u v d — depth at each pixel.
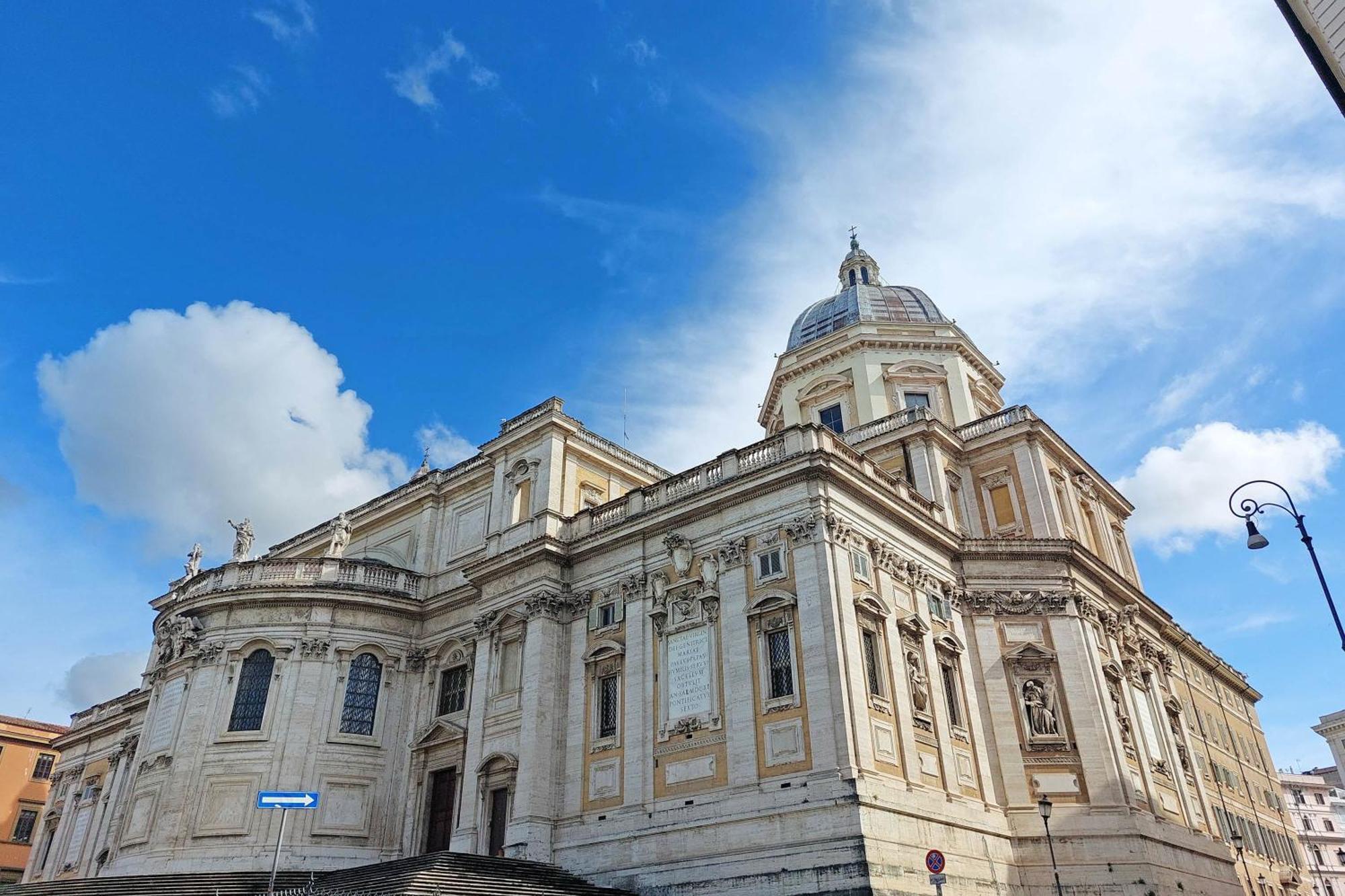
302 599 39.03
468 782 33.97
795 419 47.22
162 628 43.75
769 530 30.28
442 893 23.97
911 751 28.12
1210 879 34.88
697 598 30.92
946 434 40.03
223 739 36.72
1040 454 39.50
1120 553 45.59
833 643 27.25
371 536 47.06
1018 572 35.56
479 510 42.25
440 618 40.19
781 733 27.31
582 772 31.64
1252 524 21.00
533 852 30.23
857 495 30.98
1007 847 30.45
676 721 29.81
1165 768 36.44
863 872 24.03
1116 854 30.33
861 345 46.41
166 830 35.28
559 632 34.53
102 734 56.53
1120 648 37.22
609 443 41.69
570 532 36.75
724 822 27.17
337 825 35.72
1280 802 54.34
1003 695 33.28
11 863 64.94
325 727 37.22
